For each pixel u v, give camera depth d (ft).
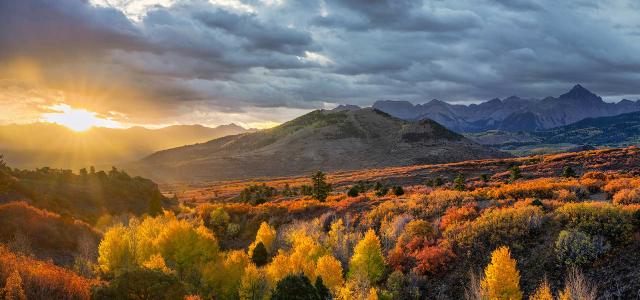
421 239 107.86
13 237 108.47
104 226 185.68
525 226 93.50
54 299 57.57
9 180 198.70
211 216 189.67
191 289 97.91
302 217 171.73
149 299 56.75
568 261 77.36
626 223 80.74
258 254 133.39
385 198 167.43
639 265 70.18
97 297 56.85
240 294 96.99
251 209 196.54
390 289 92.17
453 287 87.76
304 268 98.89
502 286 71.15
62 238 119.34
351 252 118.73
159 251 111.55
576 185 134.10
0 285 56.24
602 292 68.80
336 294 87.15
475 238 97.66
